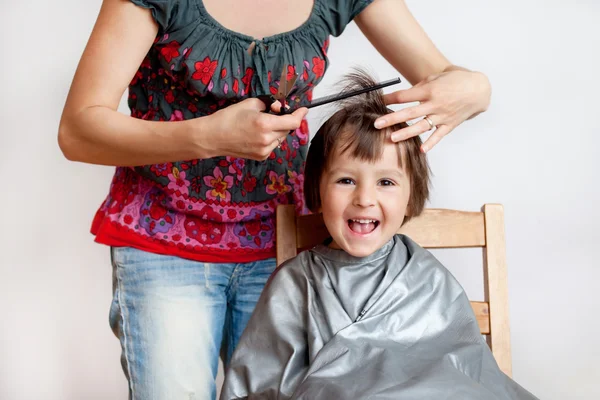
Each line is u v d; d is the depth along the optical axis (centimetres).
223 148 105
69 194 211
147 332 124
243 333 121
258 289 133
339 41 201
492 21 196
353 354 108
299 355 115
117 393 214
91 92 109
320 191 123
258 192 130
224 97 120
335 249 121
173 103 122
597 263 195
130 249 124
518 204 198
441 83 116
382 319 113
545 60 195
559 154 196
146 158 109
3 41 205
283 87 104
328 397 99
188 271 126
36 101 207
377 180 118
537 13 194
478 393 101
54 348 213
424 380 100
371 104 123
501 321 132
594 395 197
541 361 198
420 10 198
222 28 116
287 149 132
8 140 208
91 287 212
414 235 135
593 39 192
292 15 122
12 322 212
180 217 126
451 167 200
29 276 212
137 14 110
